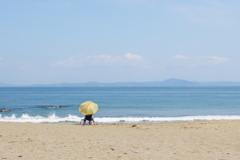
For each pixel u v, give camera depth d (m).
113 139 12.52
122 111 42.28
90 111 20.98
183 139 12.71
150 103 60.78
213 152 9.51
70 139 12.20
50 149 9.56
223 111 42.19
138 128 17.66
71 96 103.88
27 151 9.11
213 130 16.48
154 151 9.59
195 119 28.66
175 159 8.28
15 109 44.62
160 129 17.11
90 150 9.54
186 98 83.19
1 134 13.30
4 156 8.25
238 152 9.56
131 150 9.69
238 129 17.03
